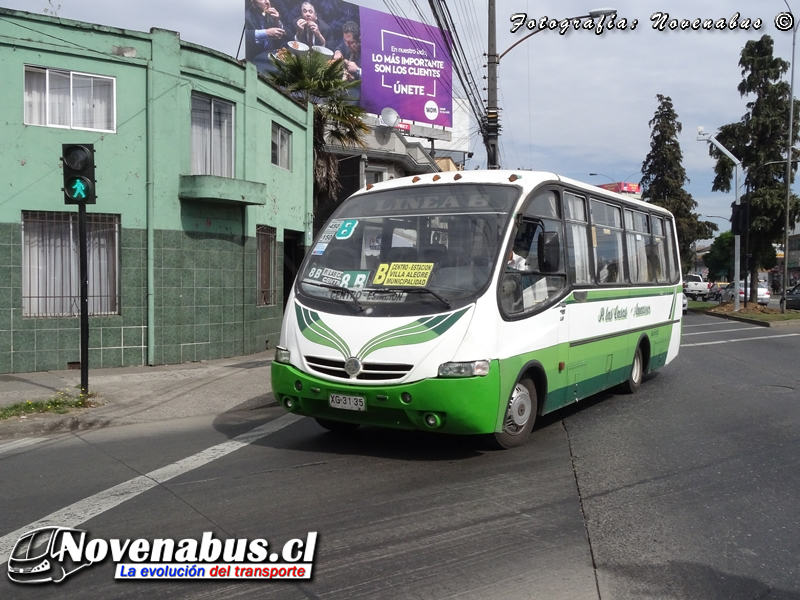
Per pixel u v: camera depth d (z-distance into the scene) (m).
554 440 7.85
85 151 9.23
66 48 12.47
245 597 4.18
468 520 5.34
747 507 5.73
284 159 17.45
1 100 12.03
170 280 13.52
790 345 18.56
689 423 8.80
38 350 12.48
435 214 7.29
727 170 37.44
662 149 50.19
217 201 13.95
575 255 8.58
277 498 5.86
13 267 12.22
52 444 7.95
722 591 4.24
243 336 14.95
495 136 18.48
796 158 36.34
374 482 6.27
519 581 4.33
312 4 31.12
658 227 12.05
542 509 5.59
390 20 33.09
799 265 82.38
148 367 13.17
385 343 6.41
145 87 13.16
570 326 8.24
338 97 21.27
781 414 9.39
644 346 11.22
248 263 15.02
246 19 30.12
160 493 6.06
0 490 6.22
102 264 13.05
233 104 14.71
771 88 36.16
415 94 33.84
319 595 4.18
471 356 6.35
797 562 4.68
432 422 6.33
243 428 8.62
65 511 5.65
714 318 30.94
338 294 7.00
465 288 6.65
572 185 8.61
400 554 4.72
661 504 5.76
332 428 8.11
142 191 13.22
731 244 81.81
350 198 8.01
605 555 4.73
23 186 12.26
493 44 18.33
